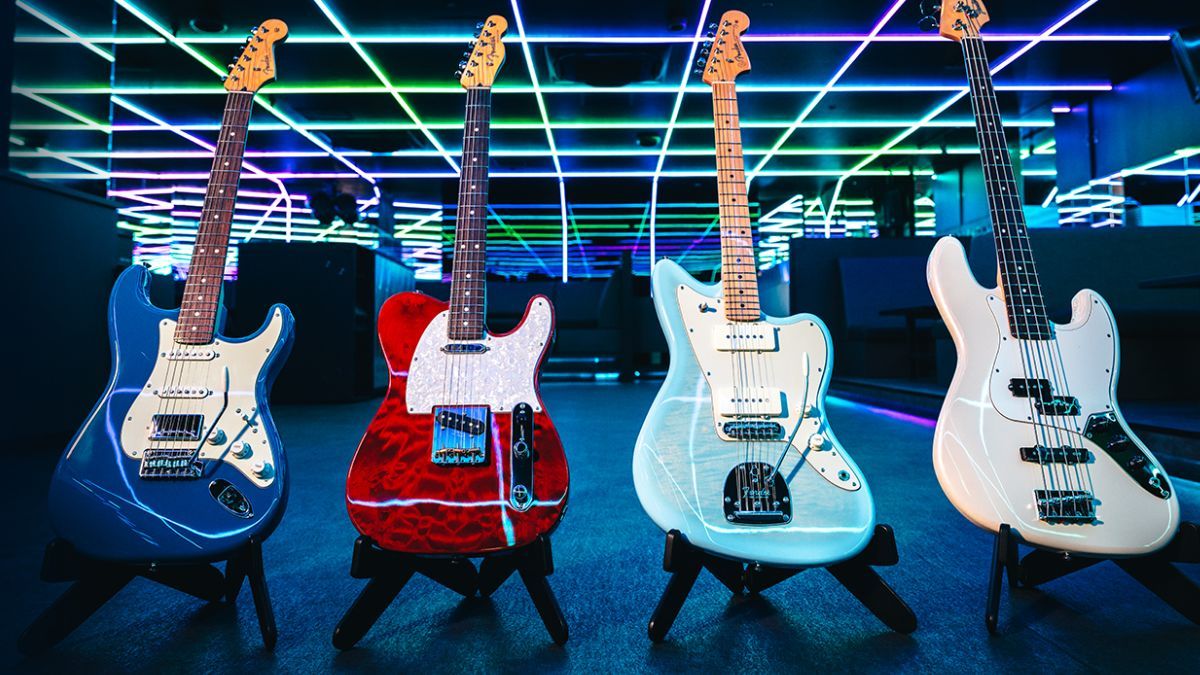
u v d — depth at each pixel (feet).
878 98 24.81
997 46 20.38
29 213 10.46
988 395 3.82
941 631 3.74
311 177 35.40
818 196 40.75
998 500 3.66
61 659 3.46
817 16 18.61
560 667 3.36
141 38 19.86
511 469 3.61
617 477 8.02
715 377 3.82
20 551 5.15
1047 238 14.10
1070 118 25.57
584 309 26.23
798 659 3.43
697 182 36.99
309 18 18.95
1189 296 14.01
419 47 20.80
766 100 24.97
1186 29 17.21
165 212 41.19
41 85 23.03
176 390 3.71
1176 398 11.22
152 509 3.49
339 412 14.83
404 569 3.67
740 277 3.99
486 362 3.80
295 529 5.87
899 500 6.73
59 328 10.96
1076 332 3.92
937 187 35.63
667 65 22.11
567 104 25.43
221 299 4.01
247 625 3.91
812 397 3.81
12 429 10.16
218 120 26.61
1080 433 3.71
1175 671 3.26
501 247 48.37
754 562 3.42
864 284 19.22
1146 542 3.48
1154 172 23.02
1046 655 3.44
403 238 48.29
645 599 4.27
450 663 3.42
